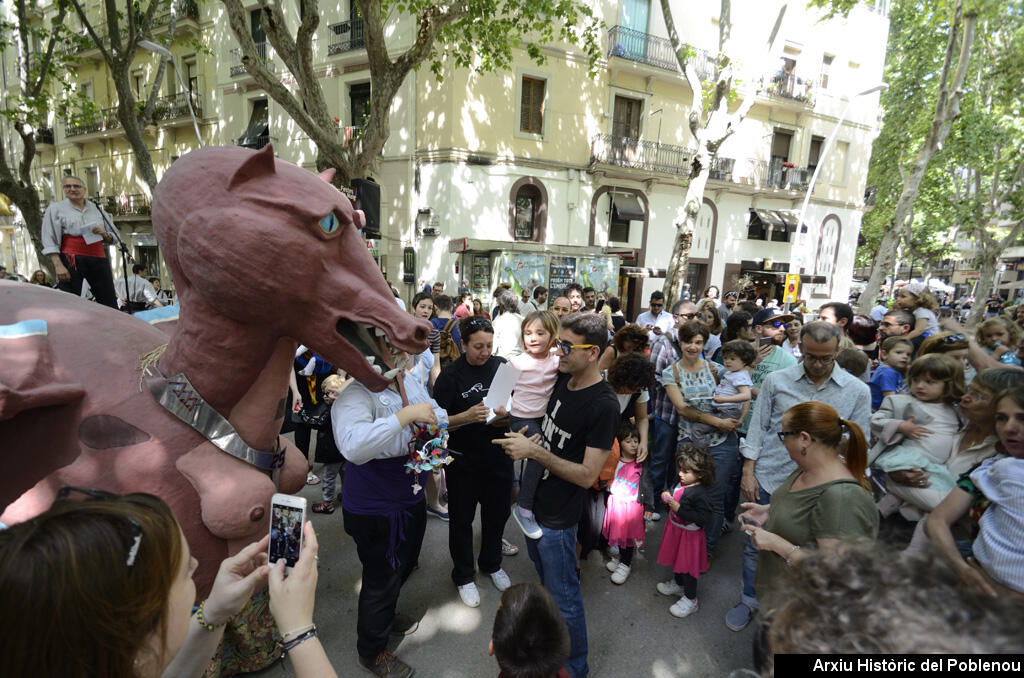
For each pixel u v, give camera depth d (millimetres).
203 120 16844
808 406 2004
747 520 2232
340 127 13859
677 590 3082
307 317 1616
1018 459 1702
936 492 2424
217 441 1644
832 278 20656
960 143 16516
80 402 1550
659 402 4051
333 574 3086
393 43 12828
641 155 15430
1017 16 13922
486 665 2439
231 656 2232
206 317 1595
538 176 14188
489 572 3098
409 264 13516
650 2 14961
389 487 2180
